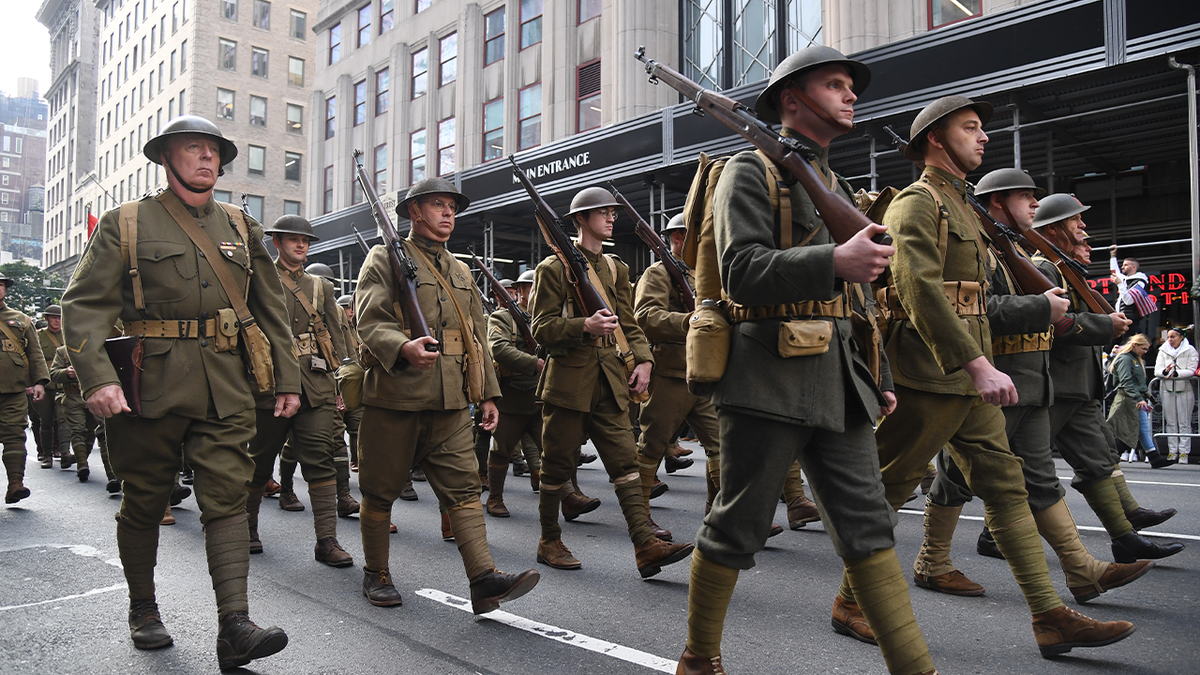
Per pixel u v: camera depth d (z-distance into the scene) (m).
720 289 2.59
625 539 5.70
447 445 3.95
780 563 4.80
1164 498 6.72
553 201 17.36
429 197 4.25
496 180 17.92
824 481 2.49
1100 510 4.48
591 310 4.67
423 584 4.56
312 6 53.00
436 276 4.18
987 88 10.68
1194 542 5.07
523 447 8.30
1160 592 4.04
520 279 8.71
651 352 5.23
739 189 2.43
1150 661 3.15
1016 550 3.25
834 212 2.34
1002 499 3.29
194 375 3.36
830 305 2.49
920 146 3.63
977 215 3.93
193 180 3.49
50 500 7.81
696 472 9.47
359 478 4.13
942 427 3.33
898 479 3.45
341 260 22.72
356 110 27.94
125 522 3.49
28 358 7.84
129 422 3.34
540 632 3.65
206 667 3.27
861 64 2.62
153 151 3.54
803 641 3.46
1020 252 3.90
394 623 3.82
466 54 23.16
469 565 3.72
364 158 27.02
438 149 24.30
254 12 50.66
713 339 2.49
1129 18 9.66
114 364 3.22
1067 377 4.40
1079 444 4.52
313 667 3.25
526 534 5.93
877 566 2.39
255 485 5.43
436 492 3.93
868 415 2.46
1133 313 9.44
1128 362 8.91
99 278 3.29
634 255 21.05
